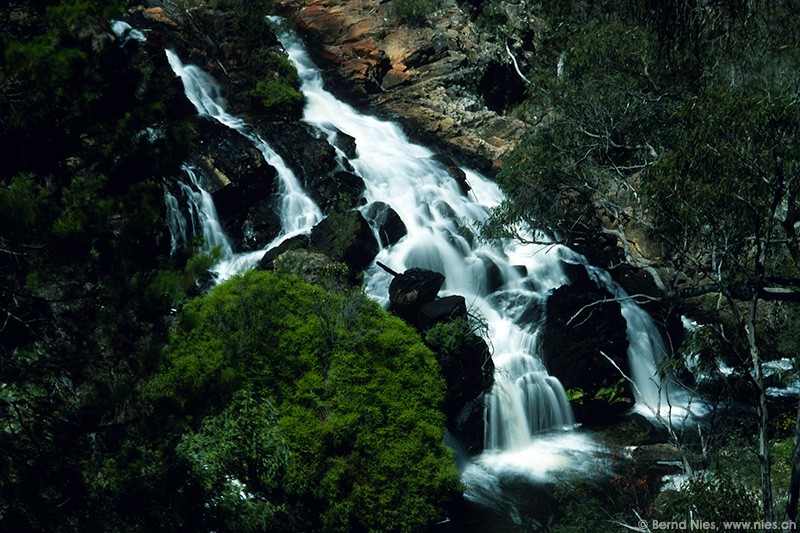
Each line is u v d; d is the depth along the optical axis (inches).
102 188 493.7
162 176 539.8
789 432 805.9
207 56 1194.6
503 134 1402.6
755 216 510.0
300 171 1056.8
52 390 484.1
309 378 674.8
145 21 1159.0
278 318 697.0
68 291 481.4
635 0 831.7
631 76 927.0
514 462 801.6
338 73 1382.9
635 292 1112.8
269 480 586.9
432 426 692.7
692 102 654.5
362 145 1205.7
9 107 471.8
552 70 1097.4
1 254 463.2
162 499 481.4
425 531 658.2
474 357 823.7
